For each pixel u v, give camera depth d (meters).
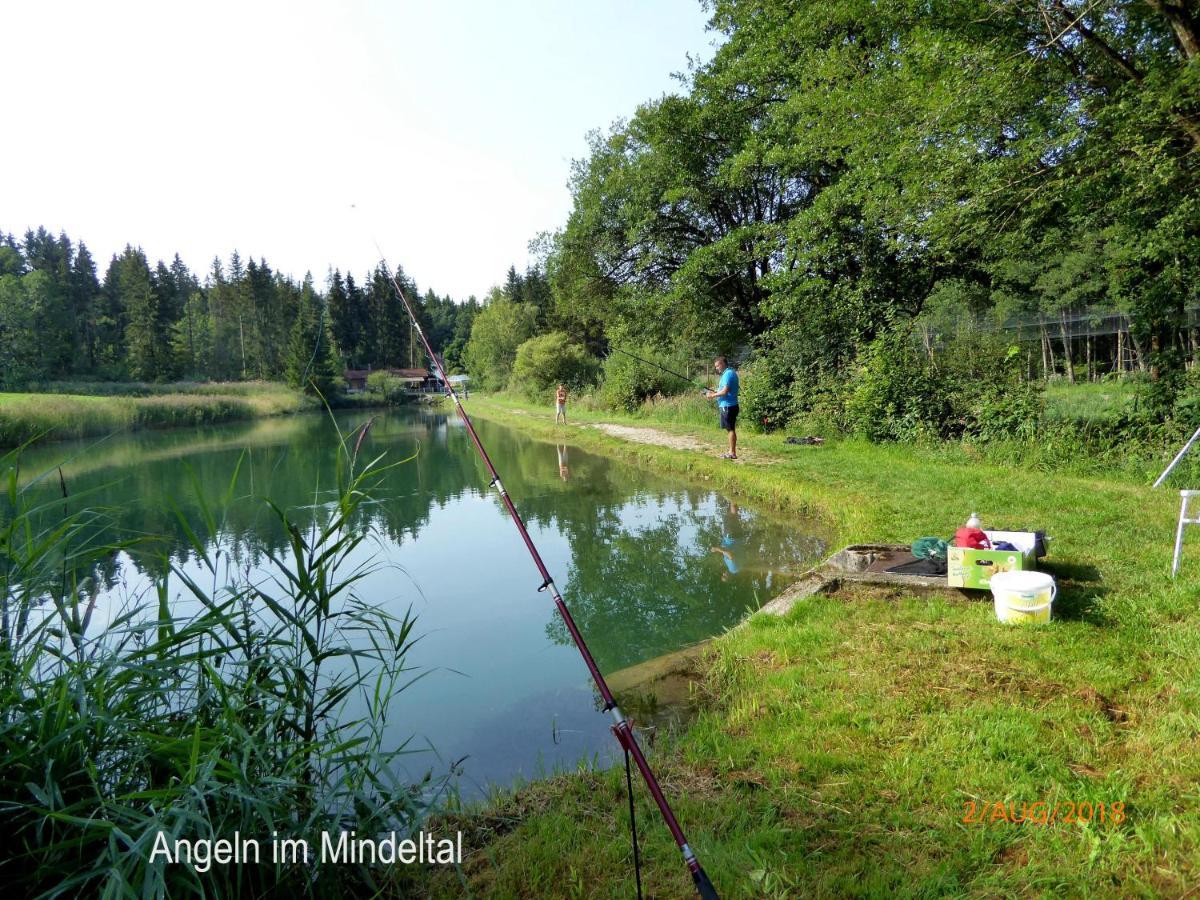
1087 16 8.80
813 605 5.05
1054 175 9.15
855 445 12.98
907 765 2.97
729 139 18.47
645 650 5.38
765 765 3.13
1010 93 9.01
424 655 5.44
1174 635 3.96
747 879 2.38
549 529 9.77
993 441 10.62
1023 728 3.15
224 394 47.50
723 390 12.76
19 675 2.38
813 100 12.76
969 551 4.91
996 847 2.46
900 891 2.27
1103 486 8.20
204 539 8.53
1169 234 8.62
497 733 4.09
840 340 14.84
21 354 51.16
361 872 2.48
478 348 57.78
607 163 21.66
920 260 13.52
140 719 2.57
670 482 12.49
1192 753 2.87
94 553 2.87
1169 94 7.36
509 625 6.09
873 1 10.52
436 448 21.41
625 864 2.52
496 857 2.67
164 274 76.25
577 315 27.70
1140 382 11.38
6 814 2.17
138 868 2.04
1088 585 4.88
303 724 3.16
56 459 18.98
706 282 19.05
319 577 3.25
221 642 2.88
